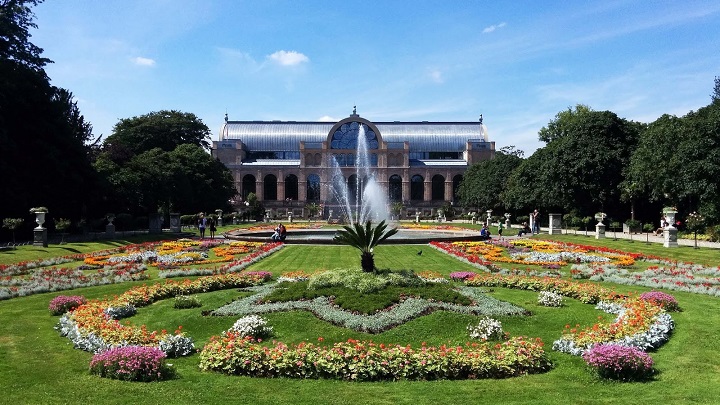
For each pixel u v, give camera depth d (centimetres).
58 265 3291
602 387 1191
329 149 13200
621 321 1591
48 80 5675
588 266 3053
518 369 1295
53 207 5538
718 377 1256
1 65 4981
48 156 5194
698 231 4847
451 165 13562
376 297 1825
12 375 1279
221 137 14375
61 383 1209
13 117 5084
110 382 1212
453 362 1272
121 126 11606
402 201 13275
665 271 2825
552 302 2012
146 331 1529
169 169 8131
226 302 2022
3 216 5000
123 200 6712
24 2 5650
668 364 1355
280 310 1778
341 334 1559
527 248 4178
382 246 4338
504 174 9750
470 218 11162
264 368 1276
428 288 1978
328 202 12950
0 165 4781
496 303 1912
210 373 1286
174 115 12225
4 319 1888
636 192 6194
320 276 2094
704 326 1720
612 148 6669
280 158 14338
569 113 10375
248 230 6309
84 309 1800
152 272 2997
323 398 1120
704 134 4834
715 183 4712
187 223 7975
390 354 1288
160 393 1142
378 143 13300
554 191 6881
